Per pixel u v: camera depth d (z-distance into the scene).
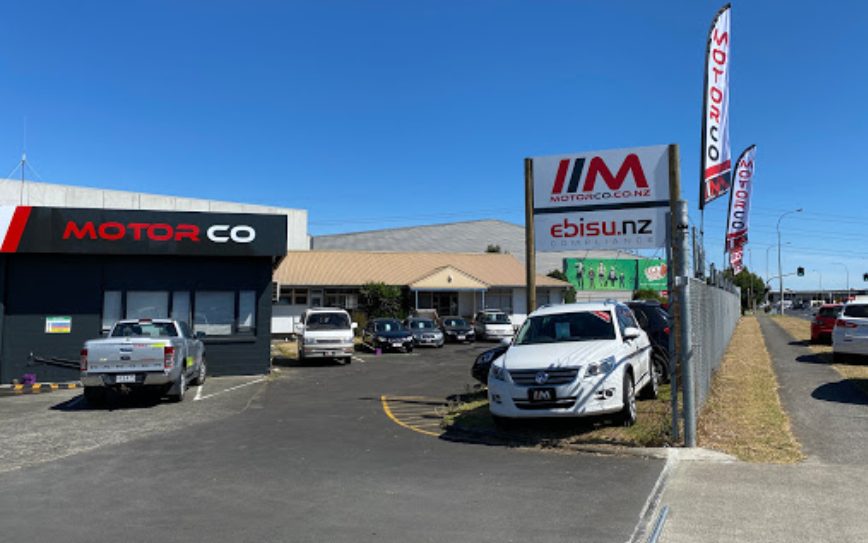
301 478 6.98
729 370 15.02
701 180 10.48
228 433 9.85
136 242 17.55
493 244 77.75
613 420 9.20
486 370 13.42
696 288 9.41
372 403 13.06
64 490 6.59
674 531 5.04
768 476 6.55
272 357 25.19
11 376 16.81
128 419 11.23
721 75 10.95
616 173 11.91
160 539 5.07
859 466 6.89
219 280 18.59
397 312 39.34
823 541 4.78
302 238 64.00
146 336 13.42
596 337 9.78
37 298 17.16
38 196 50.03
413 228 77.31
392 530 5.21
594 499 5.95
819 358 17.44
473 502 5.95
